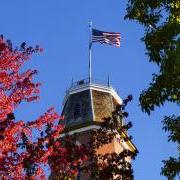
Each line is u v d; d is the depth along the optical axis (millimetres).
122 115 24469
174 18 23594
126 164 23156
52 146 21484
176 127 21641
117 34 66688
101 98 79312
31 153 20688
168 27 22203
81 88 80312
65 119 74688
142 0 24266
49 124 21750
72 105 77938
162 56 22672
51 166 21797
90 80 80750
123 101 24531
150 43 22812
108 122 24250
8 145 19969
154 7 24203
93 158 23281
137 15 24422
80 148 22594
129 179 22656
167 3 24094
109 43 65812
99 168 23016
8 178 20031
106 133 24094
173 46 21516
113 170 22703
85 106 76688
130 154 23391
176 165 20844
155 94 21906
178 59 20656
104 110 76750
